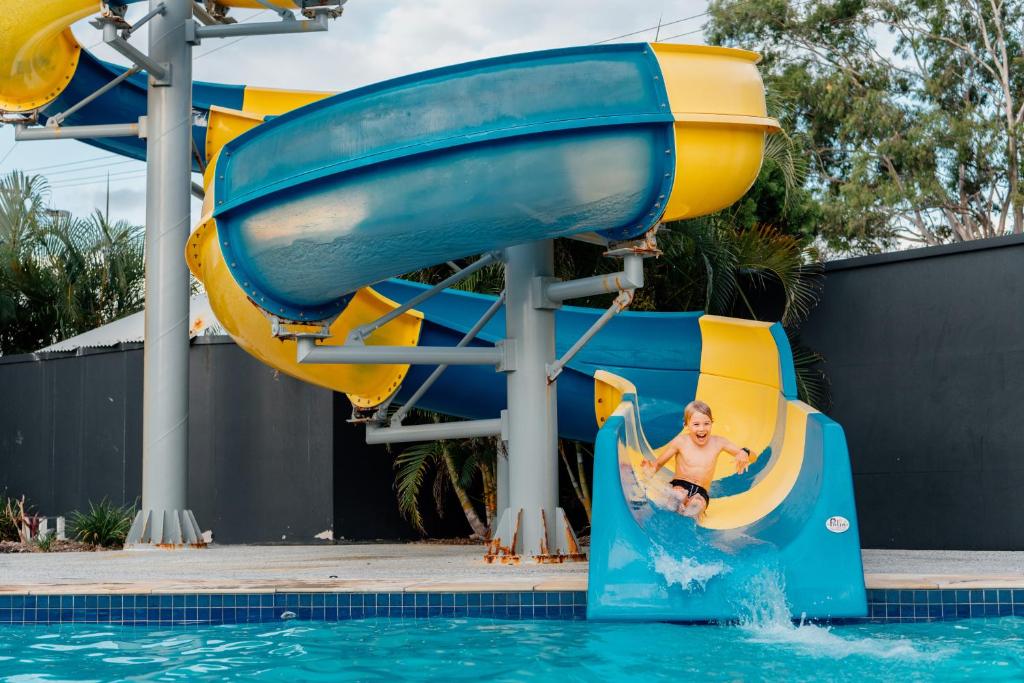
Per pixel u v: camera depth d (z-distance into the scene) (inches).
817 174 1073.5
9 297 882.1
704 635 219.5
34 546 490.6
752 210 568.4
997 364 414.9
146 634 232.5
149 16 464.8
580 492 503.2
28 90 494.0
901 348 440.8
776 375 351.6
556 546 326.0
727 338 377.1
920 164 1015.6
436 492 529.3
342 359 315.0
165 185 474.0
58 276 918.4
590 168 266.1
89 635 232.1
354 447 522.3
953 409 425.1
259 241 288.5
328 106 272.8
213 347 552.7
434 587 247.3
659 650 204.8
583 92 264.4
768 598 232.5
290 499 524.4
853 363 454.0
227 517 540.4
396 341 409.7
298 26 466.9
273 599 249.0
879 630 226.4
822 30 1074.1
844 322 458.3
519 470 327.3
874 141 1061.1
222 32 477.4
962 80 1064.8
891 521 438.3
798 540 237.3
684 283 495.8
